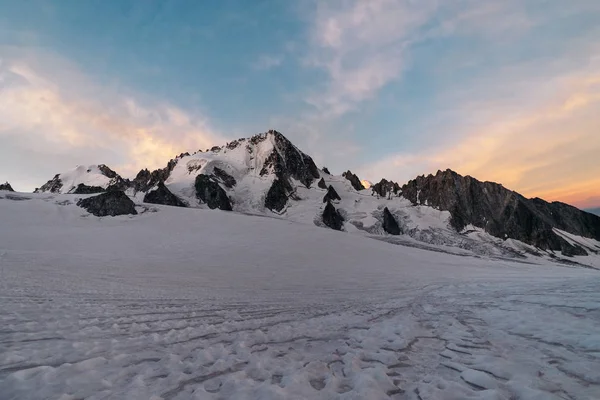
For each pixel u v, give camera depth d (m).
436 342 6.53
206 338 6.62
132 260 29.31
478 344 6.19
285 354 5.67
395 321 9.01
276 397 3.53
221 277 22.52
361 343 6.49
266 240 50.78
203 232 55.53
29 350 5.11
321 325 8.41
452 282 23.02
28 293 10.96
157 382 4.08
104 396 3.57
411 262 42.62
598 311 8.21
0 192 68.12
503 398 3.54
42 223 53.25
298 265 33.69
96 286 14.24
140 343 5.94
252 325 8.15
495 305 11.05
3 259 22.03
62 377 4.04
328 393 3.84
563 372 4.44
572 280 19.30
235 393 3.75
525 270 39.97
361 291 17.75
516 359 5.13
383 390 3.94
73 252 35.19
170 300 11.77
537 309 9.32
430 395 3.74
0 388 3.67
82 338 6.00
